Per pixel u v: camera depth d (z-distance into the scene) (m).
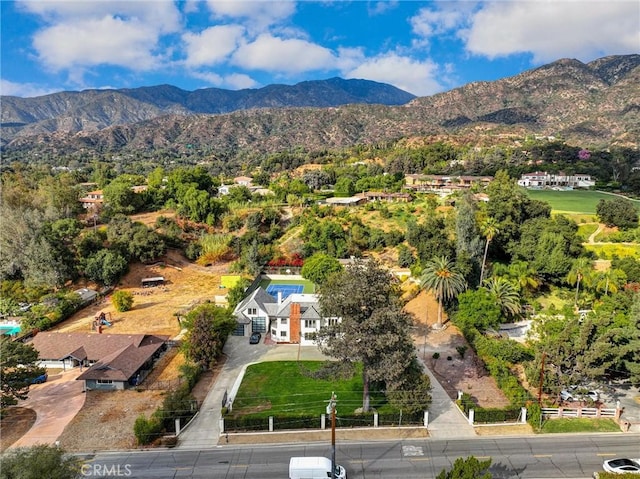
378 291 43.94
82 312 82.00
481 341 59.97
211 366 57.62
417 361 57.38
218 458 39.53
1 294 83.81
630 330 50.84
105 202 140.75
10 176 147.25
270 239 123.06
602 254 90.06
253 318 69.94
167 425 43.88
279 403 48.59
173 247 117.94
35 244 88.94
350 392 51.12
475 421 45.00
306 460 36.34
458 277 69.69
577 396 49.06
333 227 111.25
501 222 92.88
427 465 38.34
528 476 36.81
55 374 57.31
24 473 28.17
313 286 96.31
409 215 123.25
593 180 168.75
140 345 60.47
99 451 40.72
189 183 154.12
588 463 38.69
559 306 76.75
